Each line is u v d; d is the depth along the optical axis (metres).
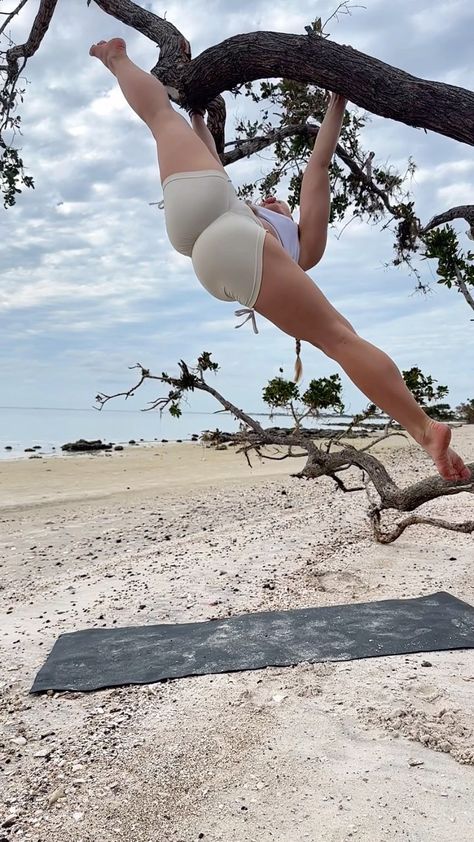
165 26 3.51
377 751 3.96
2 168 5.61
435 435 2.26
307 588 7.51
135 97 2.76
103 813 3.51
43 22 4.50
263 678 5.10
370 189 4.88
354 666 5.25
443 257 4.71
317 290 2.42
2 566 9.49
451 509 11.54
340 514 11.89
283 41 2.91
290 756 3.94
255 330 3.08
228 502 14.16
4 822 3.45
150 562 9.27
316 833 3.21
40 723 4.61
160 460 24.83
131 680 5.19
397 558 8.70
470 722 4.26
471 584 7.49
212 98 3.32
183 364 5.40
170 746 4.16
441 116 2.64
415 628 5.99
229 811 3.45
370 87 2.73
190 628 6.30
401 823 3.25
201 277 2.59
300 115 4.69
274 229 2.78
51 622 6.88
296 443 5.89
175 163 2.60
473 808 3.37
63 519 13.01
